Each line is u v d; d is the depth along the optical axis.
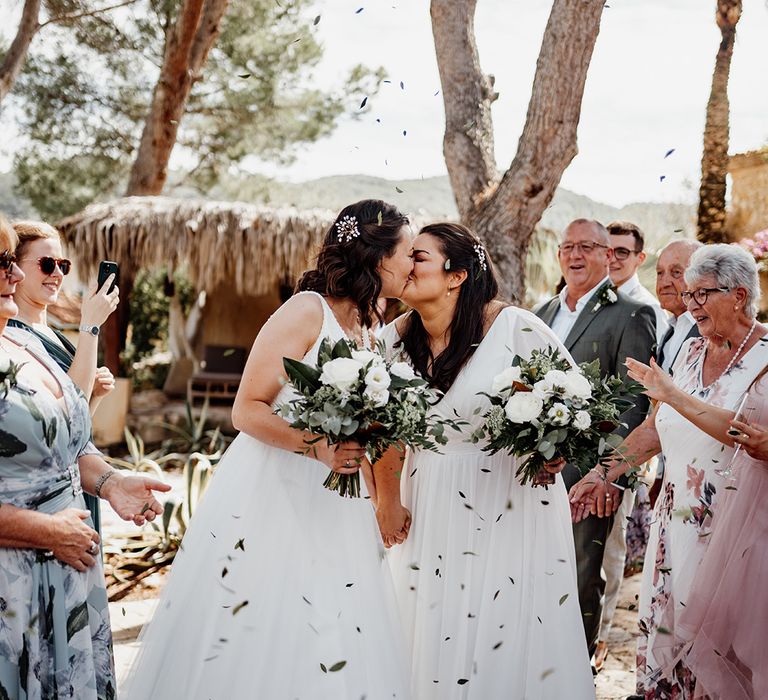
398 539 3.25
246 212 10.62
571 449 2.89
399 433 2.62
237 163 17.80
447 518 3.14
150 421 11.45
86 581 2.55
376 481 3.22
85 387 2.99
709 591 3.01
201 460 5.92
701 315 3.18
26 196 18.33
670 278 4.74
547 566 3.12
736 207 8.82
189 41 12.07
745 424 2.93
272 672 2.68
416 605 3.17
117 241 10.55
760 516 2.97
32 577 2.39
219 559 2.79
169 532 6.10
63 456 2.51
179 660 2.76
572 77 5.02
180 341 13.74
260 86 15.91
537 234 11.35
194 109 16.59
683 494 3.24
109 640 2.63
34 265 3.09
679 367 3.48
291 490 2.83
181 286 13.69
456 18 5.62
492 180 5.61
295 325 2.84
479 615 3.06
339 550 2.81
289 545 2.78
